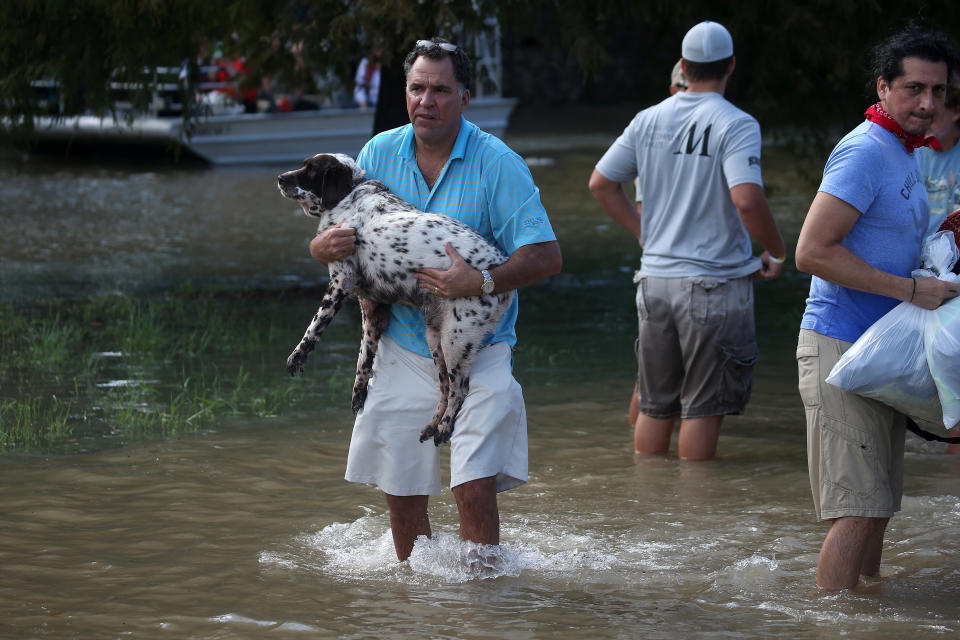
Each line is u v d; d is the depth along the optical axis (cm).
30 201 2416
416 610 511
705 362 767
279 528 640
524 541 618
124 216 2212
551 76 4562
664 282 770
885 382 493
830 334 518
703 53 747
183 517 655
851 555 522
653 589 541
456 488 541
